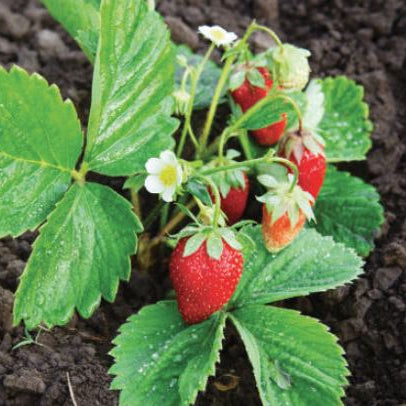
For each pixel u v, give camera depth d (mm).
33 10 741
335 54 735
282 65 584
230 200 602
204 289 545
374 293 619
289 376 562
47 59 717
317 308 625
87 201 563
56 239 553
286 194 556
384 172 683
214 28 593
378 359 603
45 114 549
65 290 558
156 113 575
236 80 606
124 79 564
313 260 596
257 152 629
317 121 649
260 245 599
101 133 568
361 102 680
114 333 607
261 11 760
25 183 553
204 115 678
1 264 620
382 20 746
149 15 562
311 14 762
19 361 575
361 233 640
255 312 584
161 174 549
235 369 602
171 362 567
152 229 653
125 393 555
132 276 631
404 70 729
